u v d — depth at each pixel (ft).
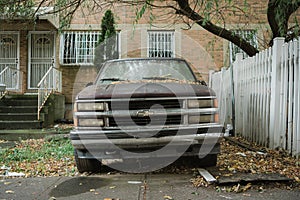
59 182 16.07
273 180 14.66
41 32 48.57
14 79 46.14
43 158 22.62
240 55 29.94
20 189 14.94
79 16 45.42
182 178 16.35
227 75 33.37
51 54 48.93
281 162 18.47
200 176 16.42
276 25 28.12
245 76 28.04
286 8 24.88
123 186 15.14
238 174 15.92
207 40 46.16
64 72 47.11
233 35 29.58
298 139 19.03
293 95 19.75
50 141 30.30
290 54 20.12
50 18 42.93
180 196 13.43
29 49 48.93
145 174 17.54
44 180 16.55
